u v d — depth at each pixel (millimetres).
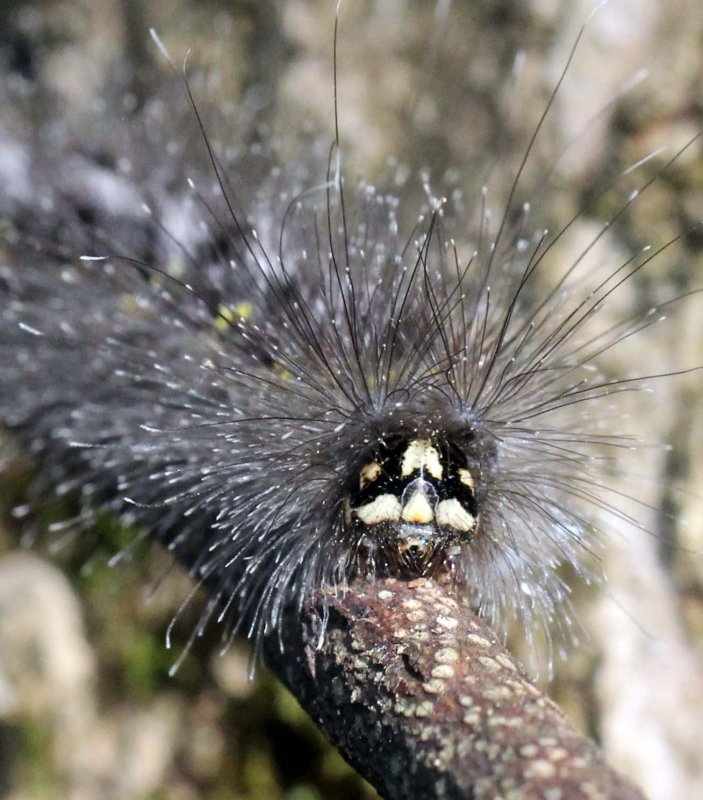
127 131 134
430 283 109
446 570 104
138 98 148
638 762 128
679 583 132
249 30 151
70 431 120
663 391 133
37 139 134
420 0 143
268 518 107
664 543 132
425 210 119
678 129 137
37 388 124
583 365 112
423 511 103
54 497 135
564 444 112
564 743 93
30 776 136
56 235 127
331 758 137
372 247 116
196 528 110
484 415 107
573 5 138
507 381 108
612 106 137
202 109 135
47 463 127
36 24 160
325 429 107
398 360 108
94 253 125
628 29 137
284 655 103
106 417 118
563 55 138
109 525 137
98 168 130
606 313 134
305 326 110
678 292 135
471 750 94
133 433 115
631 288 135
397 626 99
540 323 112
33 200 129
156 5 154
